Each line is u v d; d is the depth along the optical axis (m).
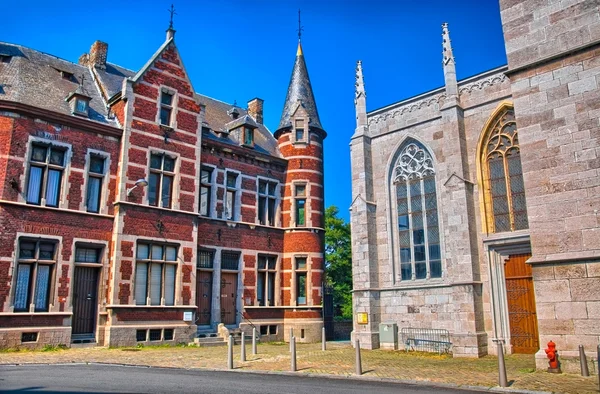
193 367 13.69
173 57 24.05
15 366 13.38
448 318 19.55
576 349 12.10
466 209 19.05
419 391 9.87
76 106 20.80
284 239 27.81
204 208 25.03
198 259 24.08
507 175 19.08
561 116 13.22
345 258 48.88
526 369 13.23
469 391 10.05
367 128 23.53
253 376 11.98
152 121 22.58
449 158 19.94
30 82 21.14
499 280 18.64
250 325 25.14
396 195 22.39
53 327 18.62
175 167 23.12
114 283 20.06
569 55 13.30
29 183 19.16
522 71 14.08
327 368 13.66
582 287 12.22
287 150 28.91
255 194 27.06
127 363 14.46
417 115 21.89
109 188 21.09
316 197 28.38
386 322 21.23
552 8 13.71
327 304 29.27
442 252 20.28
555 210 12.94
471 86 20.30
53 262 19.11
